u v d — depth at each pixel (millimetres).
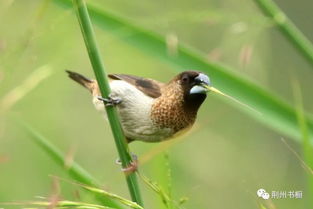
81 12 8172
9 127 13547
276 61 18984
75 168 8312
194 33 16281
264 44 16531
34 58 7758
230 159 15883
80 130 15570
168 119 10070
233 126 16609
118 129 8602
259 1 9273
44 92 14477
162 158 8422
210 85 9805
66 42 8922
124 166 8492
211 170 15344
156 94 10227
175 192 13852
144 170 12688
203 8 13930
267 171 16172
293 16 18734
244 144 16359
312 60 9406
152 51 9828
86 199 7621
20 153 14133
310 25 18625
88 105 15727
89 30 8305
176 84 10062
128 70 15914
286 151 17391
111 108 8609
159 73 16250
